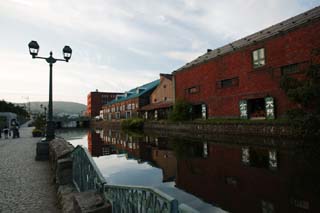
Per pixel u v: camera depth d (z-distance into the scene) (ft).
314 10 74.23
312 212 19.22
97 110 296.51
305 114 47.83
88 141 94.22
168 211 5.91
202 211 20.95
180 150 57.67
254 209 20.63
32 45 35.70
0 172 25.80
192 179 32.09
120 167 41.73
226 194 25.09
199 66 104.53
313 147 45.75
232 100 86.74
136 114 177.27
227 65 89.20
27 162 31.86
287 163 36.04
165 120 124.77
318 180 27.12
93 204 9.32
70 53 39.42
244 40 96.78
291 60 66.28
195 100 107.34
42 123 106.01
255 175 31.35
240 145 56.90
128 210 8.63
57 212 14.78
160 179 32.96
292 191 24.26
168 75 156.76
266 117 72.59
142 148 67.26
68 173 18.78
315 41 60.70
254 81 77.71
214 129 81.97
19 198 17.46
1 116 123.03
